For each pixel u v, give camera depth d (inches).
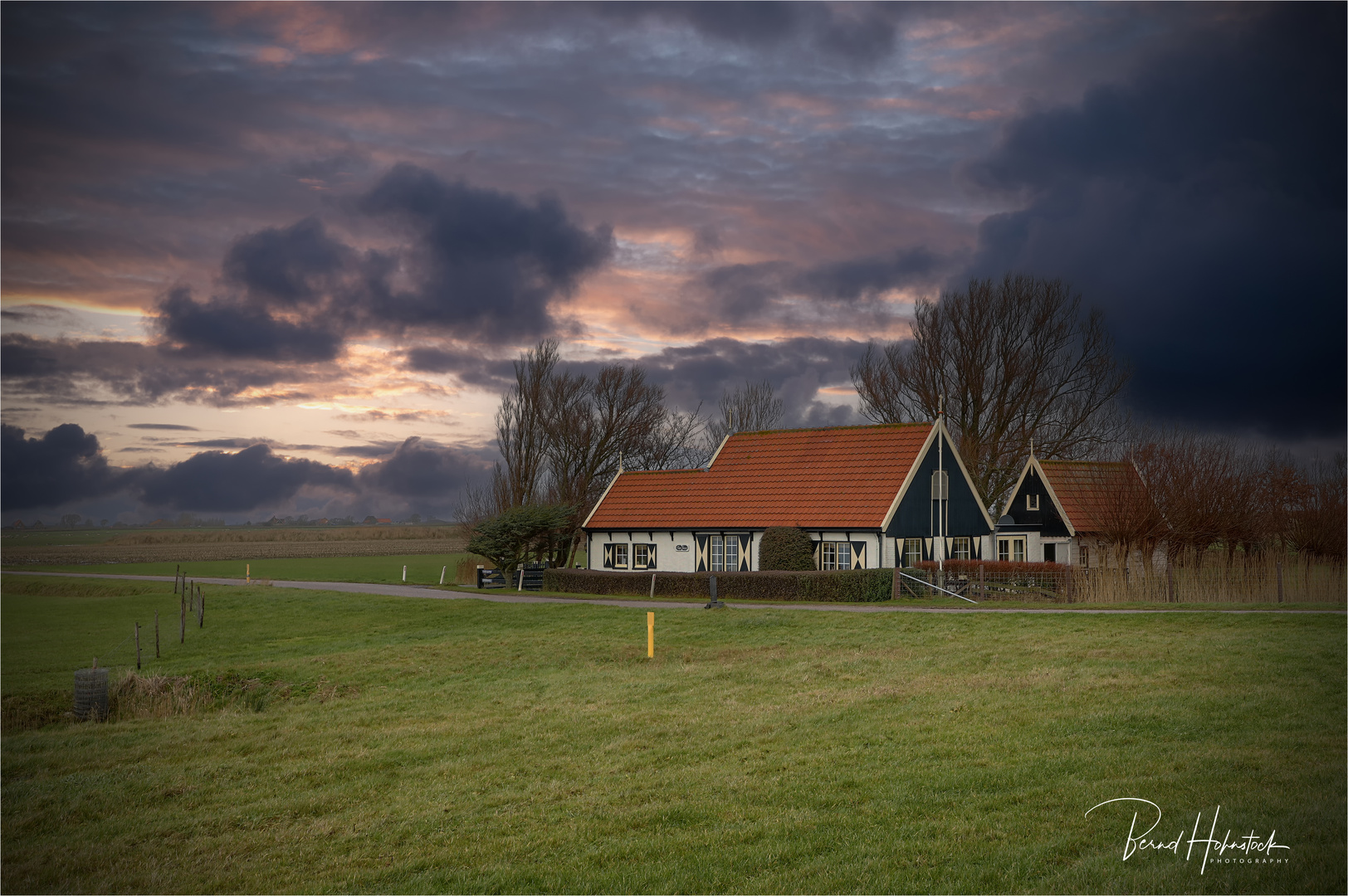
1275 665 732.0
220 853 463.5
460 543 5979.3
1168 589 1278.3
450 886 401.7
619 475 2047.2
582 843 441.7
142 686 919.0
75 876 442.9
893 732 599.2
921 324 2367.1
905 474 1706.4
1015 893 357.1
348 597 1827.0
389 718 746.8
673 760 572.7
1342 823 400.5
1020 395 2252.7
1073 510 1769.2
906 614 1200.8
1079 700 647.8
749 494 1846.7
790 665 889.5
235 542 6333.7
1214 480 1419.8
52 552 4712.1
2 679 1034.1
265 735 710.5
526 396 2573.8
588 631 1192.2
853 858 399.9
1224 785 453.7
